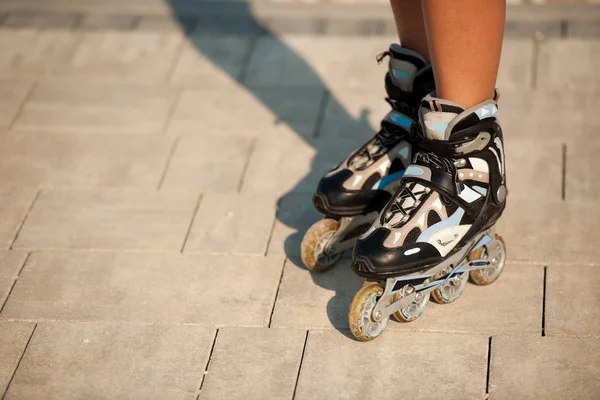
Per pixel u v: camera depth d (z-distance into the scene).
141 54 4.40
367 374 2.59
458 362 2.62
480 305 2.83
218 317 2.85
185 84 4.16
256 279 3.00
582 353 2.62
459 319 2.78
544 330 2.72
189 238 3.21
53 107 4.03
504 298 2.85
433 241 2.60
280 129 3.81
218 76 4.20
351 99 3.98
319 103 3.96
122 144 3.77
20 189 3.52
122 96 4.09
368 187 2.83
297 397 2.53
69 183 3.54
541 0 4.55
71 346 2.76
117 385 2.61
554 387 2.52
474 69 2.46
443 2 2.36
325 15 4.61
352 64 4.22
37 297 2.97
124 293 2.97
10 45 4.52
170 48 4.44
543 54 4.17
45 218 3.36
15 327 2.85
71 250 3.18
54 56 4.41
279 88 4.09
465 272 2.79
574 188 3.34
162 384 2.61
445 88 2.51
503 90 3.95
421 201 2.60
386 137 2.90
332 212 2.84
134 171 3.60
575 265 2.97
